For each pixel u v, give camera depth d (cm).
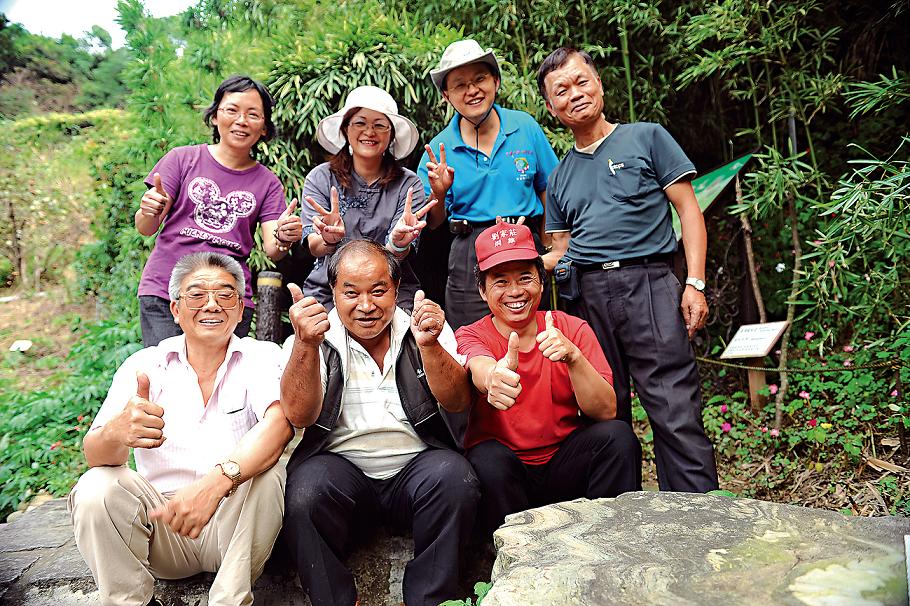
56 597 232
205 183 293
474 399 242
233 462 202
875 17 442
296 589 233
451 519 212
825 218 432
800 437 342
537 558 155
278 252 298
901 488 295
